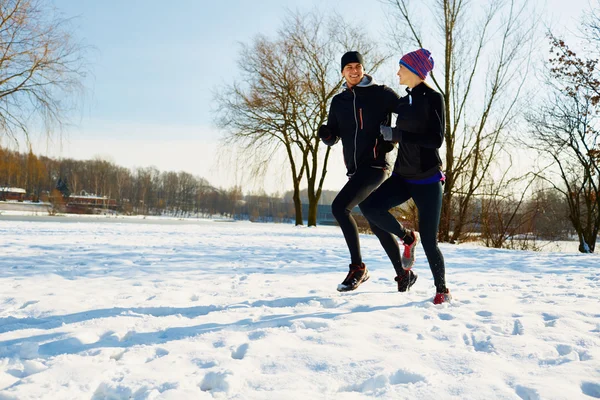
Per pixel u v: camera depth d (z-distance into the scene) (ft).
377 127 10.82
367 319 8.46
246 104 67.46
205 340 7.17
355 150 10.97
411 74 10.11
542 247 43.50
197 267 17.07
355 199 10.74
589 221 49.80
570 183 49.24
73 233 33.37
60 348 6.83
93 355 6.48
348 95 11.03
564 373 5.58
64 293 11.33
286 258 20.81
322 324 8.11
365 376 5.64
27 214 72.69
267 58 66.33
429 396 4.94
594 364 5.91
